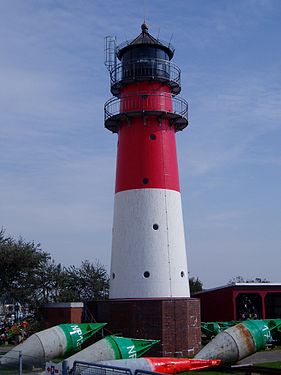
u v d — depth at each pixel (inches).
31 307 1689.2
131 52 1272.1
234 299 1796.3
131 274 1177.4
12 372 871.7
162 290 1163.9
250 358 1169.4
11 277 1708.9
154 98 1248.8
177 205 1242.0
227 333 997.8
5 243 1737.2
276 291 1870.1
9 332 1526.8
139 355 915.4
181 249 1221.7
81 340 1042.1
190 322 1148.5
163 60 1283.2
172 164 1255.5
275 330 1294.3
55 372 674.2
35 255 1737.2
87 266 2230.6
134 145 1239.5
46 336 987.9
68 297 1925.4
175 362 877.2
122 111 1268.5
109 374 636.7
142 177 1218.6
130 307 1128.8
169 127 1275.8
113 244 1242.0
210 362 927.7
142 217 1198.9
